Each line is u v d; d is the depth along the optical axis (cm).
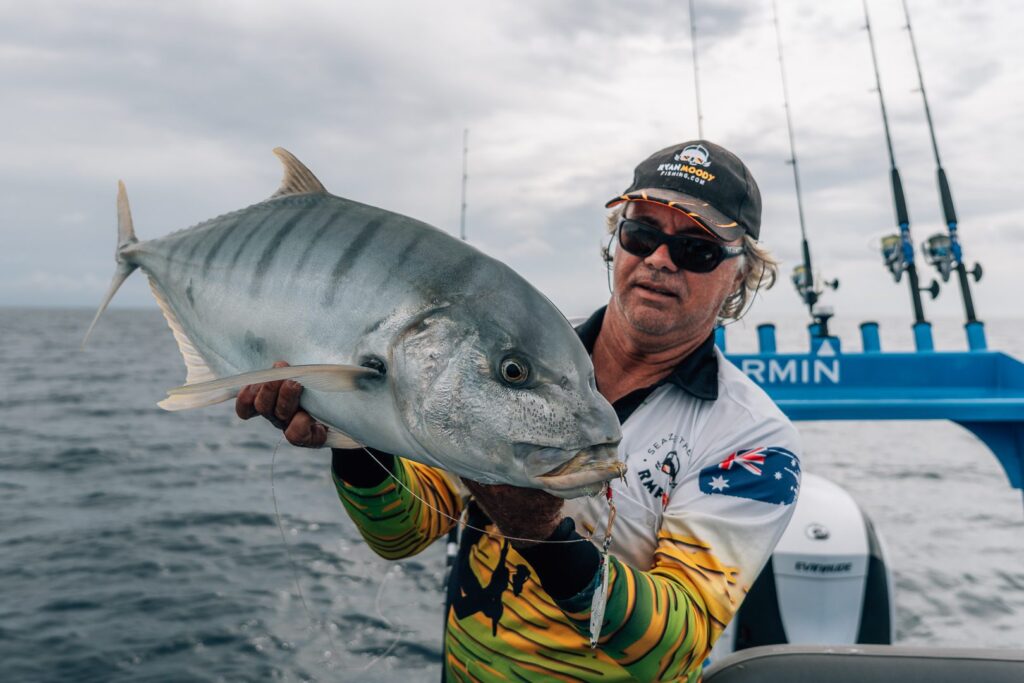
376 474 188
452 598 203
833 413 338
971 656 202
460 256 142
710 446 187
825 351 399
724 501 176
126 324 13088
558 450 133
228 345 162
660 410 193
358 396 140
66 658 538
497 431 134
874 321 411
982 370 388
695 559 170
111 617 611
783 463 181
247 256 160
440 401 135
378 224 149
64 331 9869
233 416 2217
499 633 186
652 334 194
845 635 359
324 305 146
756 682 198
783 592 362
